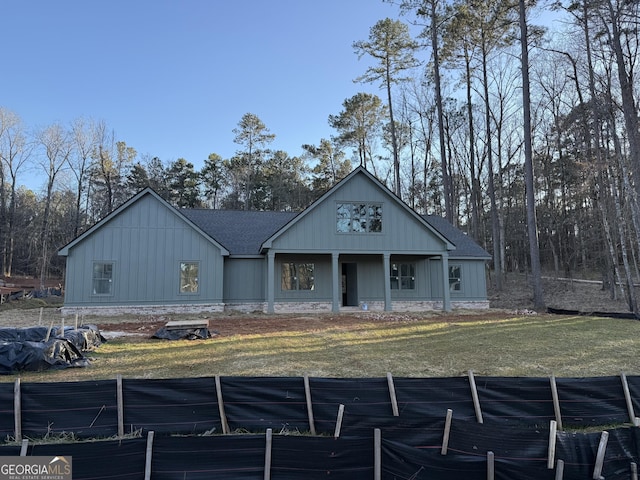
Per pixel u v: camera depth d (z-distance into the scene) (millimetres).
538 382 4836
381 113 36219
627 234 23203
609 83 18141
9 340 8125
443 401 4719
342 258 18109
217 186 51781
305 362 7270
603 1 16047
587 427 4785
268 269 15492
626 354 7969
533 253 17359
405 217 16578
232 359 7484
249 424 4602
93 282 14859
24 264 41031
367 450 3477
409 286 18609
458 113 33094
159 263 15445
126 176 40125
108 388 4477
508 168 33188
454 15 24516
